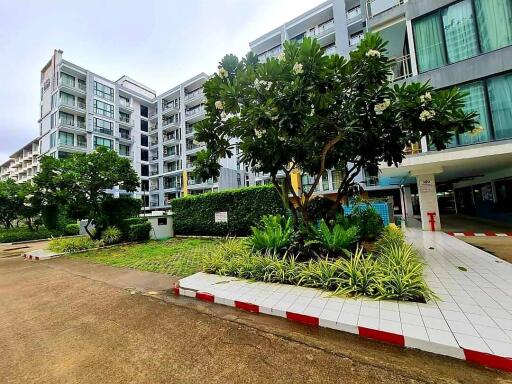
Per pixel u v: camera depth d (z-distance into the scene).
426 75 8.97
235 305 4.02
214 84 5.58
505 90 7.87
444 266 5.25
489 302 3.42
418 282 3.72
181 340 3.08
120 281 5.89
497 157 8.18
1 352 2.97
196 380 2.33
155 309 4.12
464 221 13.43
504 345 2.46
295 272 4.69
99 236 12.13
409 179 15.23
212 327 3.38
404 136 5.79
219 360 2.63
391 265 4.22
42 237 18.50
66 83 28.25
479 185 14.88
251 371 2.43
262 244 5.91
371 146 5.97
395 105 5.48
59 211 19.20
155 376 2.41
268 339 3.00
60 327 3.60
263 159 5.64
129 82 38.31
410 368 2.35
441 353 2.52
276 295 4.12
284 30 24.20
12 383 2.40
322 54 4.74
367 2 11.61
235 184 30.81
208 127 6.13
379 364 2.43
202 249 9.37
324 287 4.21
